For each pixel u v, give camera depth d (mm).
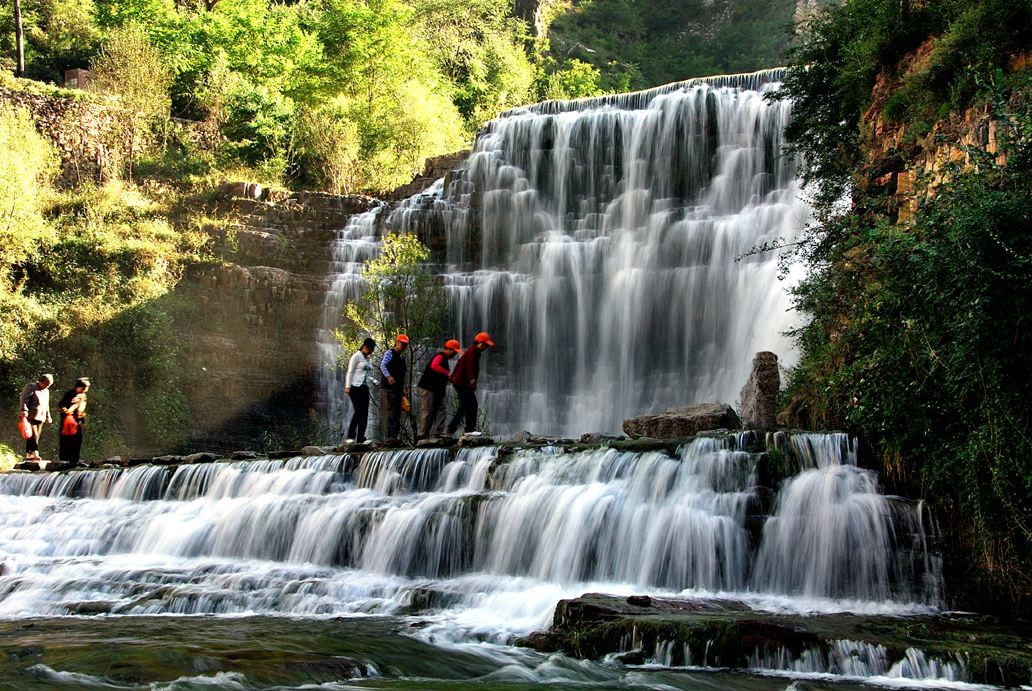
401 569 12289
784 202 27141
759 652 8094
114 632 9008
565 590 10852
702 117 29562
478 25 66938
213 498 15734
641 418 15758
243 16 46875
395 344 17234
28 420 20734
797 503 10867
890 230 11633
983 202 9984
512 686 7172
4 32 45625
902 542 10359
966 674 7598
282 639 8547
